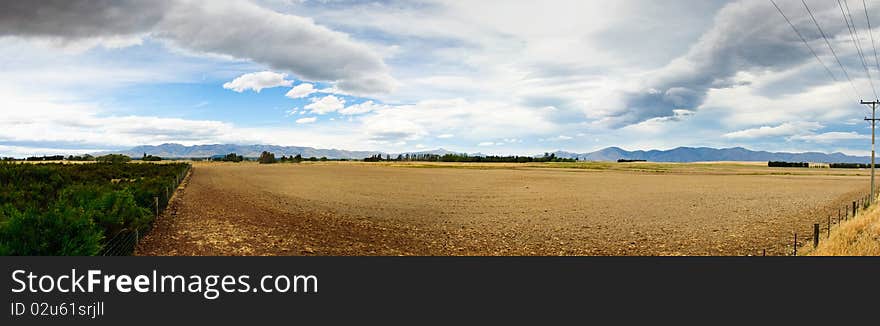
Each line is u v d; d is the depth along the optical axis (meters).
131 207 14.04
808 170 155.38
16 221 9.57
